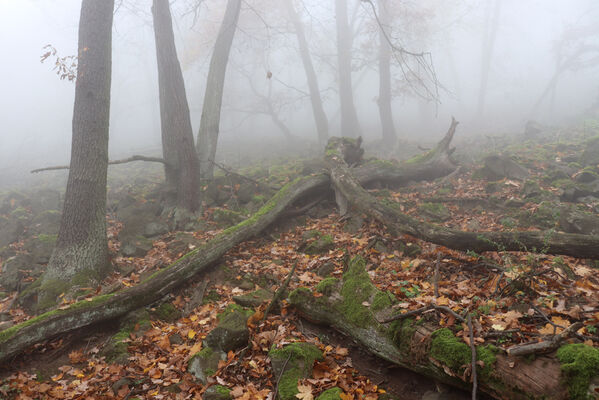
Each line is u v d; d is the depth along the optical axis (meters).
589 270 5.11
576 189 8.05
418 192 9.54
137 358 4.78
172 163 9.40
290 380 3.94
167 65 9.23
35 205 10.88
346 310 4.60
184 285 6.36
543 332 3.45
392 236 7.07
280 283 6.10
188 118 9.30
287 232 8.20
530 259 4.96
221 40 11.53
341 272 5.93
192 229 8.71
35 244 7.99
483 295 4.67
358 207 7.80
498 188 8.83
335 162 9.51
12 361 4.88
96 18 6.96
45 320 5.04
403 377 4.01
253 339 4.72
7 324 5.73
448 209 8.29
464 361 3.35
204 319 5.45
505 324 3.61
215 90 11.14
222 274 6.57
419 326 3.89
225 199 9.86
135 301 5.61
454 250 6.05
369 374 4.12
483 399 3.38
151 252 7.70
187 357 4.69
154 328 5.34
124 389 4.26
